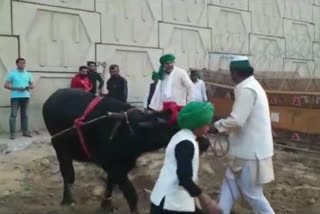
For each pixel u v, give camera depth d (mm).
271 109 10188
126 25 13750
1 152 9305
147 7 14344
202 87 11773
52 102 5902
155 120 4887
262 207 4551
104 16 13164
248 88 4363
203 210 3393
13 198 6453
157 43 14680
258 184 4496
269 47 19578
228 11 17469
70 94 5883
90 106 5484
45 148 9750
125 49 13750
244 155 4441
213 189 6750
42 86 11820
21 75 10430
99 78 12094
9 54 11188
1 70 11055
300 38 21344
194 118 3314
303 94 9469
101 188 6805
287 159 9109
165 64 6598
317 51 22469
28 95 10508
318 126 9367
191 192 3172
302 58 21453
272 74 16062
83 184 7062
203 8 16344
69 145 5789
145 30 14289
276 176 7707
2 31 11062
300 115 9656
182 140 3289
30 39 11570
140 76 14195
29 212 5840
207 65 16562
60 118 5711
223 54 17203
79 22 12586
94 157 5457
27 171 7961
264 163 4449
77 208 5980
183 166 3178
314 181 7434
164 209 3268
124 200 6285
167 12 14992
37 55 11719
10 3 11180
